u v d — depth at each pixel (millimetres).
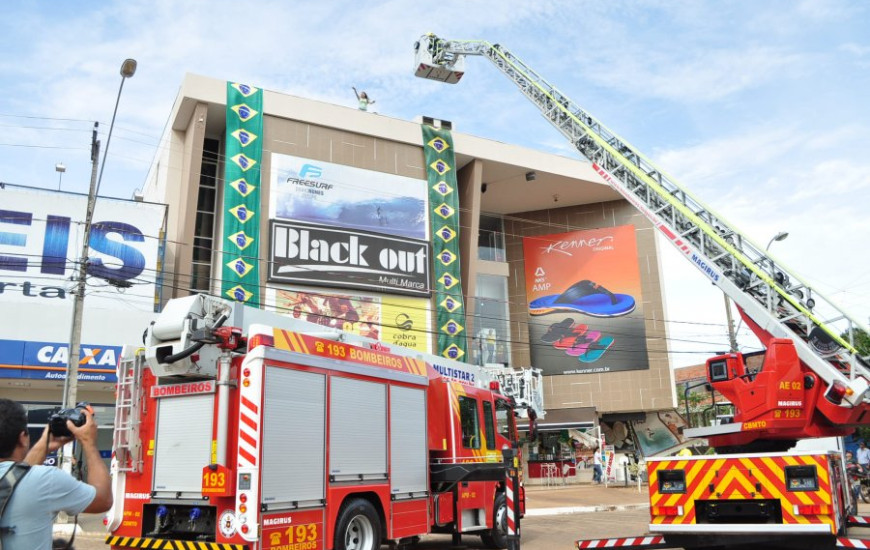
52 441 3533
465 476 11625
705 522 8984
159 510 8812
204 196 33812
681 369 56719
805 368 9875
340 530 9141
